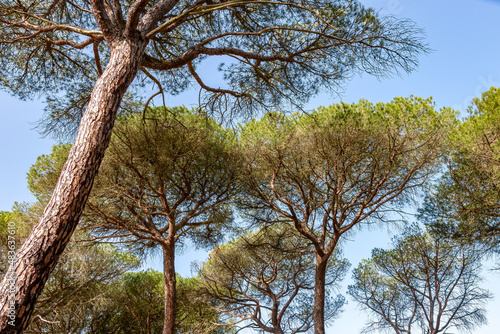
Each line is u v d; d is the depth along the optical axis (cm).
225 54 439
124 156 714
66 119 536
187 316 1048
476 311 952
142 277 1147
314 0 437
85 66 541
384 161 727
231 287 1046
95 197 688
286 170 756
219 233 948
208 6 322
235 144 862
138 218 778
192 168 826
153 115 730
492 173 664
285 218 886
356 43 427
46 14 464
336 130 742
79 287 862
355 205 784
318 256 808
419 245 998
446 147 755
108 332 1036
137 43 340
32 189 830
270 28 395
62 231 252
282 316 1032
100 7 334
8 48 496
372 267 1130
